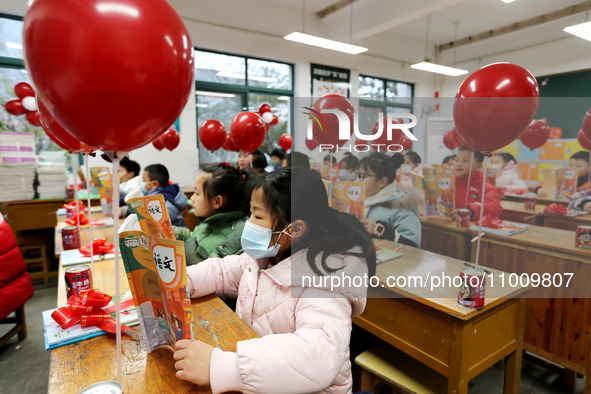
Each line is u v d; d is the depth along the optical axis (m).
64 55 0.42
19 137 3.12
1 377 1.76
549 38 5.64
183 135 4.75
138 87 0.44
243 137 2.07
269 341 0.63
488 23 5.84
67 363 0.67
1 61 3.62
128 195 2.58
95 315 0.80
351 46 4.45
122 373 0.64
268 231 0.80
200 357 0.61
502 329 1.16
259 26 5.09
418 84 6.99
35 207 3.13
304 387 0.60
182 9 4.51
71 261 1.31
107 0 0.42
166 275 0.61
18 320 2.06
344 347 0.65
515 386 1.26
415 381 1.18
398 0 4.58
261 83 5.39
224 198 1.44
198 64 4.84
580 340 1.54
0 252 1.79
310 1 5.16
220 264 1.04
